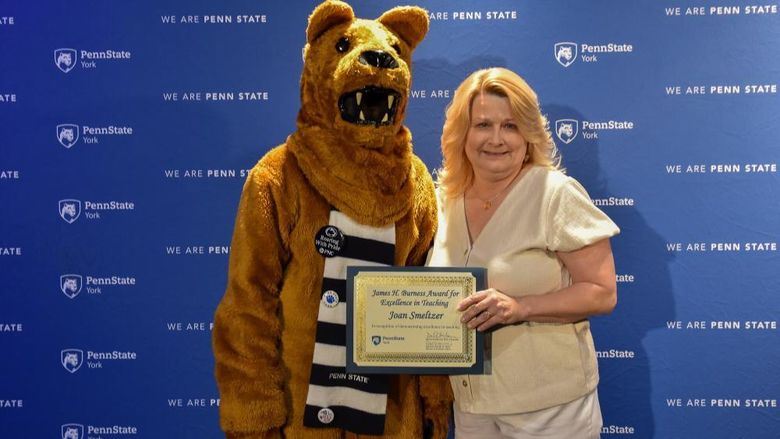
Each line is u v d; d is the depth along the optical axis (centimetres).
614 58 210
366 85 158
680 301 213
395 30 177
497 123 167
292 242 168
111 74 214
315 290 168
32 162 216
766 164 209
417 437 176
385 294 165
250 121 214
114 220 216
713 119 210
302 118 173
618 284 214
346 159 165
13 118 215
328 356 167
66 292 218
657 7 209
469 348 165
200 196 216
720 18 208
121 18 213
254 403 162
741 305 212
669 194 212
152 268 217
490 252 168
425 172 184
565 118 212
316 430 168
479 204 176
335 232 166
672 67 209
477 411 171
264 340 166
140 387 218
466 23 212
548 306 161
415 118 215
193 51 213
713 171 210
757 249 211
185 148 215
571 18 210
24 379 218
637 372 215
